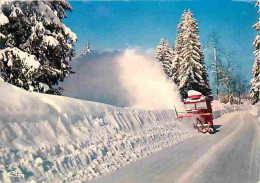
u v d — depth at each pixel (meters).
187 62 33.78
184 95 33.41
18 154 5.16
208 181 5.03
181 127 15.70
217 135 12.97
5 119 5.74
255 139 11.02
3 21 9.85
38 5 11.08
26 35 11.21
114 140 8.38
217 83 44.56
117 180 5.23
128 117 11.45
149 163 6.79
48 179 4.99
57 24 11.54
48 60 11.92
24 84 10.87
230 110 48.81
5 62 10.74
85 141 7.24
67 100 8.41
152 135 11.02
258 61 29.25
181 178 5.25
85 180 5.32
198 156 7.56
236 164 6.48
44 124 6.65
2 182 4.27
